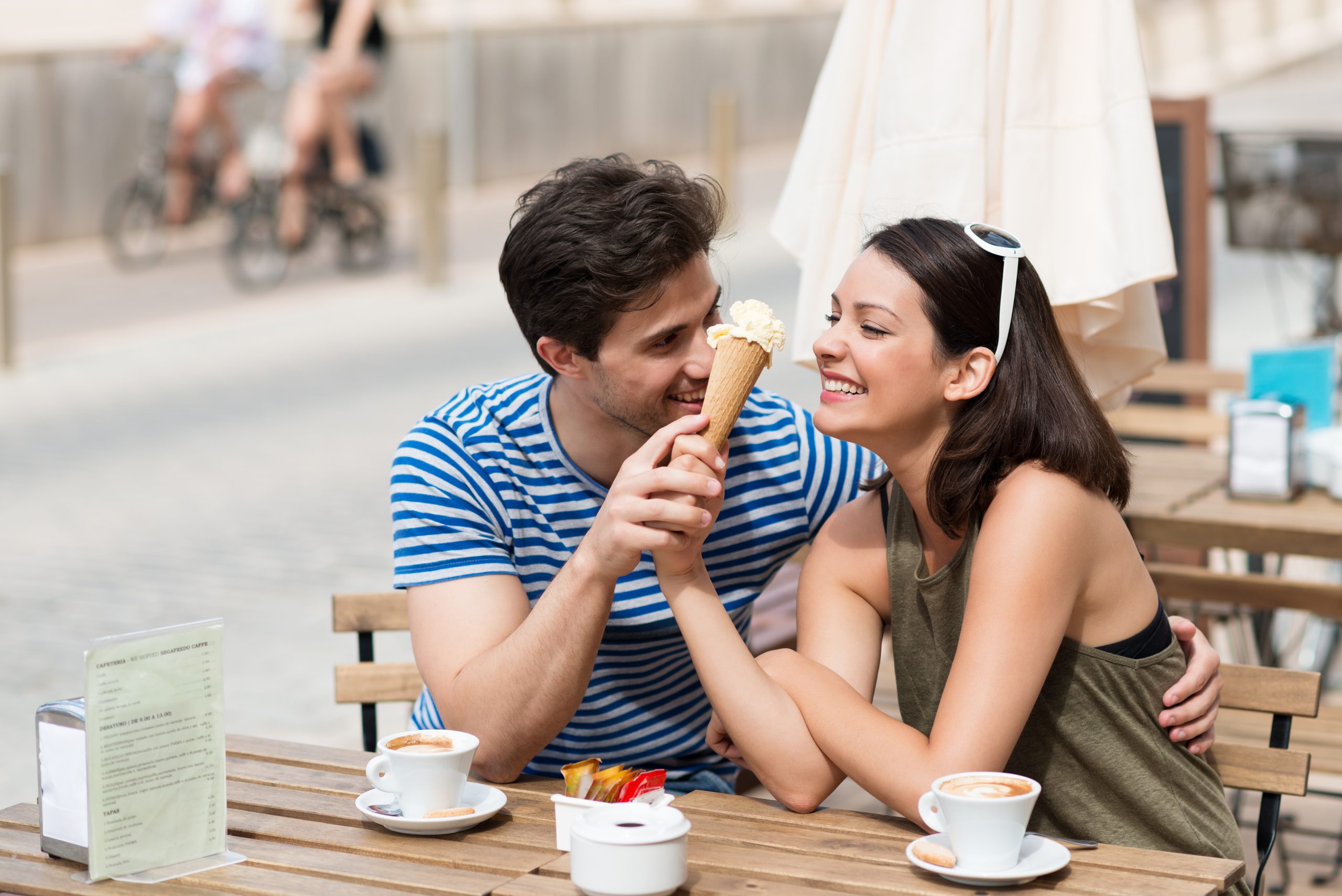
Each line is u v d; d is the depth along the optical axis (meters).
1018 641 2.10
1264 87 20.75
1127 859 1.90
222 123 13.20
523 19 18.69
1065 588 2.14
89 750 1.84
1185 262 6.07
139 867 1.88
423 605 2.35
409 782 1.99
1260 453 3.62
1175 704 2.28
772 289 11.42
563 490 2.43
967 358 2.18
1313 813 4.06
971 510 2.21
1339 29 22.39
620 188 2.21
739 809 2.12
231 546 6.53
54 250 13.98
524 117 18.27
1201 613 4.20
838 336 2.22
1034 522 2.12
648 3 21.44
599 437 2.39
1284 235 6.69
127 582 6.05
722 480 2.22
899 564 2.35
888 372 2.18
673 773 2.58
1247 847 3.79
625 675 2.49
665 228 2.18
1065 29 2.79
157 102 13.93
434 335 10.88
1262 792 2.38
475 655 2.28
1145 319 2.93
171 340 10.78
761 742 2.13
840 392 2.23
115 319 11.45
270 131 12.91
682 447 2.12
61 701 1.93
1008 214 2.79
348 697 2.81
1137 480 3.88
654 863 1.74
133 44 14.39
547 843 1.96
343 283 12.99
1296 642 4.79
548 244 2.21
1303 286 10.77
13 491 7.33
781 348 2.14
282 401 9.08
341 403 9.02
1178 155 6.05
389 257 14.08
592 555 2.14
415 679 2.82
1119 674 2.24
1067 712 2.26
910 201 2.80
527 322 2.29
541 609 2.17
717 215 2.27
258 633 5.48
